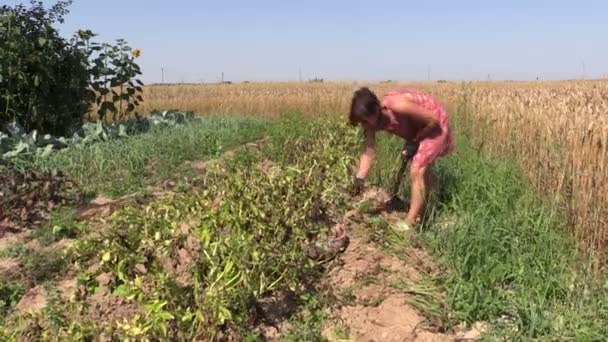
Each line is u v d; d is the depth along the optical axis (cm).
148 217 427
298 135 1023
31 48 1099
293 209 526
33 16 1127
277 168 671
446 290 480
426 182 607
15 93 1114
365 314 457
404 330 432
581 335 407
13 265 559
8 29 1066
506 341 407
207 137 1088
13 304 493
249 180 545
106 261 400
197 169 882
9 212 661
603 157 552
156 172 862
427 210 634
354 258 545
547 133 712
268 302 466
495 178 750
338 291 489
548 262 515
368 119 604
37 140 1029
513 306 447
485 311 445
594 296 459
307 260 476
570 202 602
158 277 402
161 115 1387
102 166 855
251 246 423
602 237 550
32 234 629
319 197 598
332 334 432
